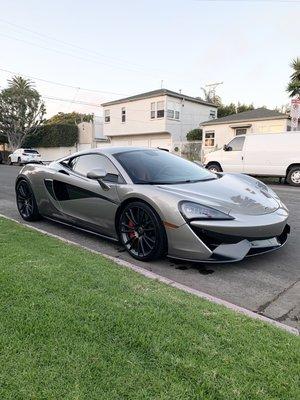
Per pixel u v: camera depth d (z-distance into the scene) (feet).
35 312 7.82
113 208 13.98
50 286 9.23
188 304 8.77
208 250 11.47
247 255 12.10
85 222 15.64
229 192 13.17
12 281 9.46
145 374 5.97
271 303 9.84
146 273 11.21
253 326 7.78
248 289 10.77
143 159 15.31
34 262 11.12
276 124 79.20
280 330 7.73
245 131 84.17
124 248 14.56
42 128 126.31
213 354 6.57
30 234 14.90
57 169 17.20
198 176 14.96
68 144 122.11
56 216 17.47
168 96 96.32
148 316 7.85
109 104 109.81
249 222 11.66
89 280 9.83
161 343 6.84
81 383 5.71
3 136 128.77
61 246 13.35
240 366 6.27
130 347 6.70
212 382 5.82
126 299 8.73
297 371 6.20
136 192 13.01
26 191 19.24
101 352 6.50
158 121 97.60
